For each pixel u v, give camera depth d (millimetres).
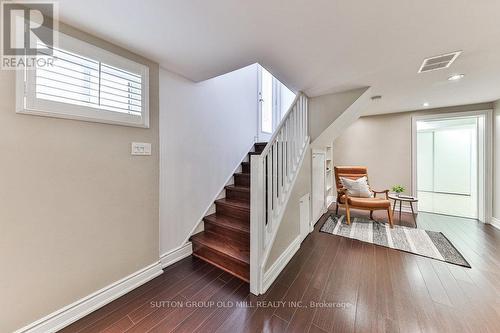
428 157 6621
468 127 5988
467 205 4863
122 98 1676
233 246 2213
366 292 1755
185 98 2350
